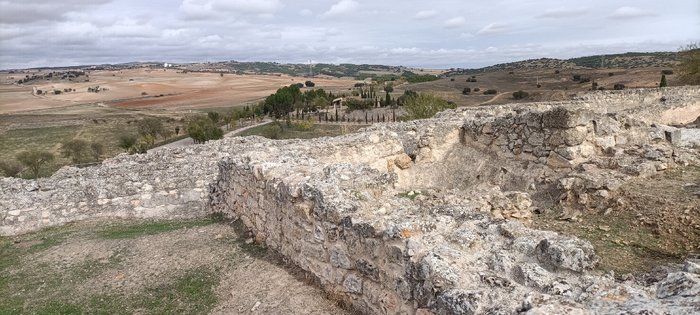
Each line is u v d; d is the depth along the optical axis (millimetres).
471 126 16469
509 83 108688
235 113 82812
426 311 5777
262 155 12578
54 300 9156
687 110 24094
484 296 5055
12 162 55781
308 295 8133
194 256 10453
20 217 14336
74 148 61094
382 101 86375
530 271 5707
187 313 8234
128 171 16328
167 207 15508
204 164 16828
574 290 5316
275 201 9758
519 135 14727
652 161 12570
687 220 9391
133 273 9961
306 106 88438
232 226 12320
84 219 14953
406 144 17375
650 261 8445
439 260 5766
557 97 69938
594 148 13742
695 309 4164
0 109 114062
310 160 11727
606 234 9797
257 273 9188
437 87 109562
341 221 7605
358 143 15516
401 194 14336
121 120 94688
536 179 13750
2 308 8992
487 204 11375
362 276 7285
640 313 4258
